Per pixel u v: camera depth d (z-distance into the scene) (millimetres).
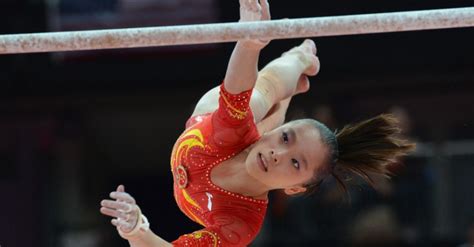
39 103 18297
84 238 19062
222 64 17984
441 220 17000
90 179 20422
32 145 18406
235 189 7684
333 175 8273
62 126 18500
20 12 17078
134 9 17125
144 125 20031
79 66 18125
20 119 18344
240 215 7656
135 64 18156
